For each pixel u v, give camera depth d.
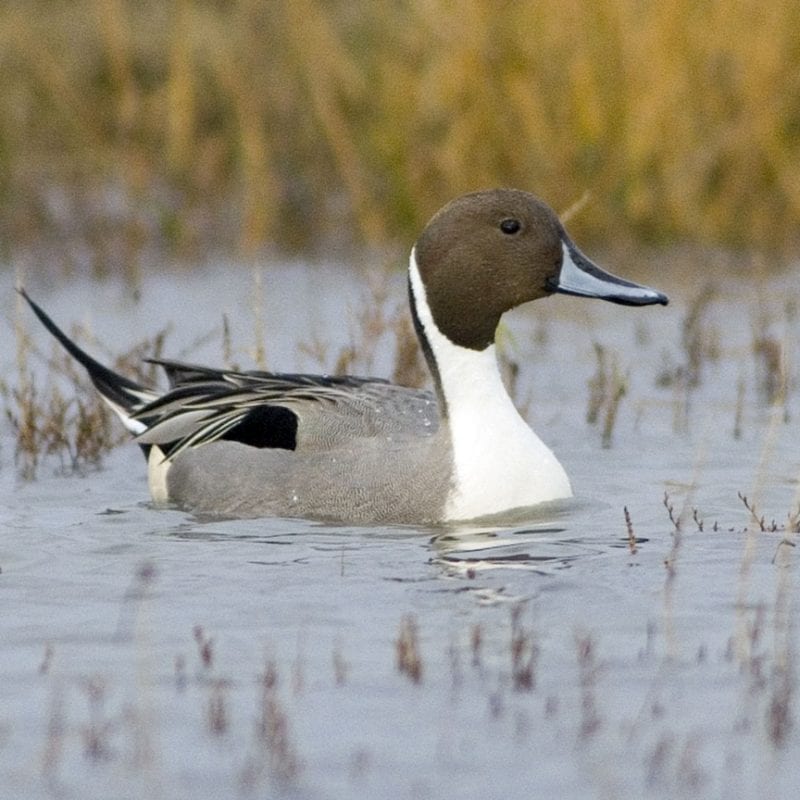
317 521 11.73
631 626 9.07
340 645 8.84
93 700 8.09
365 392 12.49
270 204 21.20
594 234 20.59
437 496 11.58
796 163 20.56
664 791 7.16
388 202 20.83
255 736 7.70
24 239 20.62
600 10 20.75
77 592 9.80
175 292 19.14
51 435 14.02
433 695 8.16
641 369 16.19
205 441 12.58
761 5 20.75
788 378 15.23
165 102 22.55
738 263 20.03
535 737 7.68
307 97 22.14
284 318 17.98
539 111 20.52
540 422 14.51
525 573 10.09
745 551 10.47
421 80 21.09
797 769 7.36
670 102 20.69
